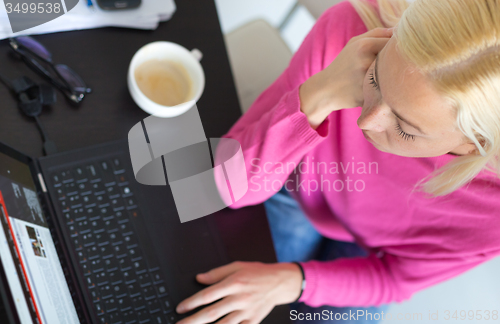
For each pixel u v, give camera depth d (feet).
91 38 2.17
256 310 2.14
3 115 1.92
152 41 2.28
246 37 3.52
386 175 2.44
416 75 1.17
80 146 2.02
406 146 1.44
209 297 1.98
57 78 2.02
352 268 2.66
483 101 1.14
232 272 2.10
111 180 1.95
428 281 2.69
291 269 2.43
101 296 1.84
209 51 2.37
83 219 1.88
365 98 1.49
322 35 2.29
